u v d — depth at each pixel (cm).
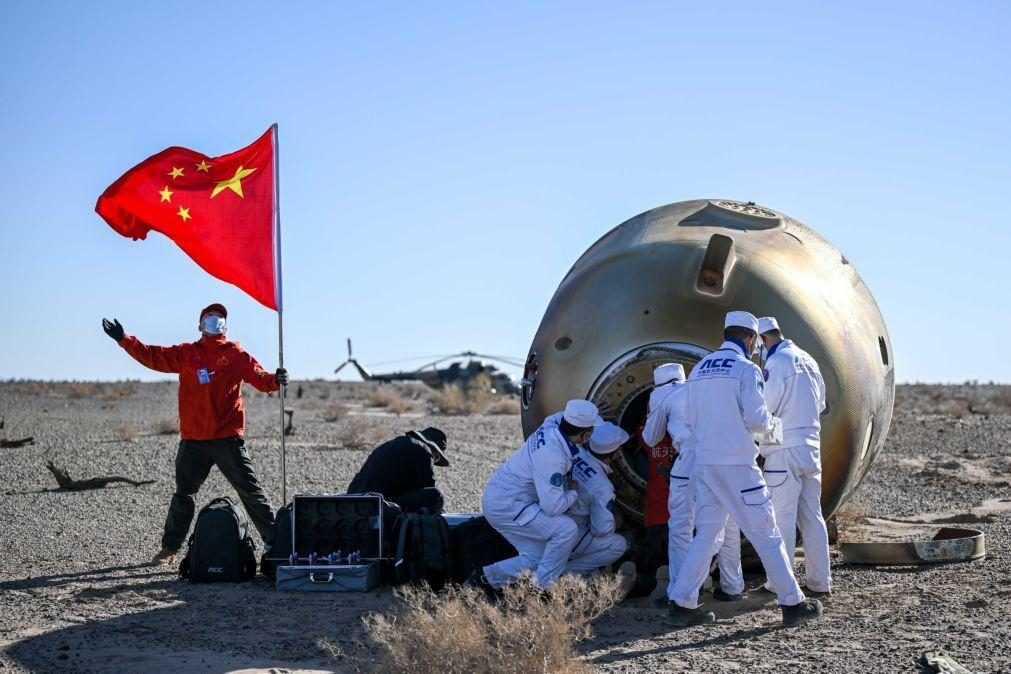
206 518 885
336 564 855
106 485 1526
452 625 587
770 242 901
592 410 774
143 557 1012
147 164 1018
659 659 630
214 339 965
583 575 795
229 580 880
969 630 671
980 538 918
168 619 749
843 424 830
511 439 2361
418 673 574
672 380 775
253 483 969
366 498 870
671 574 761
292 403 4078
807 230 984
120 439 2264
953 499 1436
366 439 2244
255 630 718
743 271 835
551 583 721
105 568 953
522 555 795
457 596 727
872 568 909
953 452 2045
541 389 845
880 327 952
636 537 829
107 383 6331
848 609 748
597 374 815
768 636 681
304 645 678
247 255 1021
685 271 829
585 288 852
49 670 617
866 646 645
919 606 748
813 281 879
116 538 1119
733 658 630
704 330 805
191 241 1023
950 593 786
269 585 871
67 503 1363
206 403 955
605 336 820
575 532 780
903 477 1680
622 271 844
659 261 840
